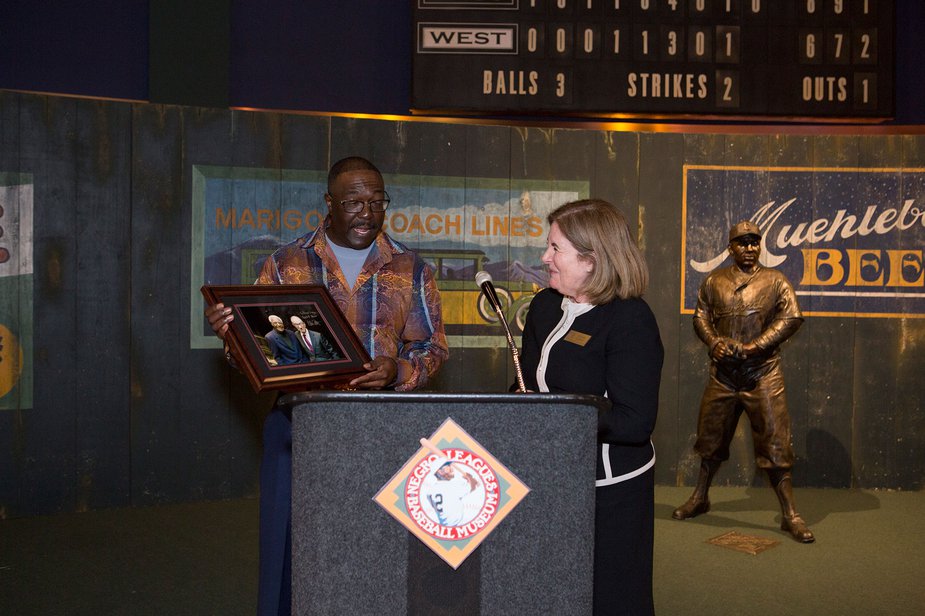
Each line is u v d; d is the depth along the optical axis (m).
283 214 4.71
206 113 4.59
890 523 4.23
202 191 4.59
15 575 3.35
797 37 5.11
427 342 2.50
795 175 4.99
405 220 4.85
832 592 3.21
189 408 4.59
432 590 1.24
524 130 4.98
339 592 1.22
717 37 5.09
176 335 4.56
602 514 1.77
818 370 4.98
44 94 4.30
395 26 5.39
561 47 5.07
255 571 3.43
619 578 1.76
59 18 4.93
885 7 5.11
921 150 4.96
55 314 4.33
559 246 1.88
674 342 5.02
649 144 5.03
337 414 1.22
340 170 2.34
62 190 4.34
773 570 3.48
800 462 4.98
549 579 1.25
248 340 1.91
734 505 4.57
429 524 1.23
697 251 5.02
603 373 1.83
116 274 4.45
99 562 3.53
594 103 5.09
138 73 5.05
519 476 1.25
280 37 5.29
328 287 2.37
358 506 1.22
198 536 3.93
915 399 4.96
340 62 5.35
